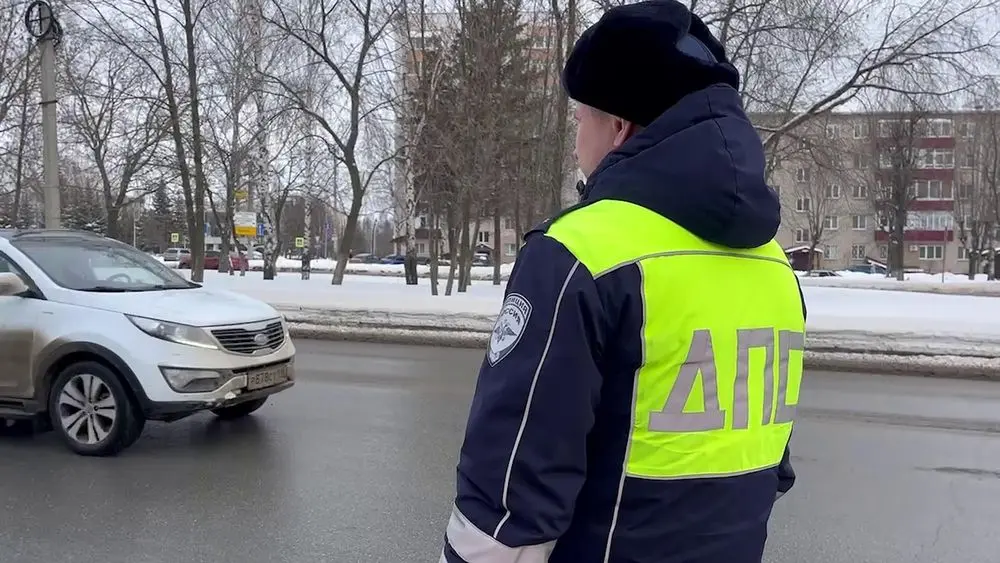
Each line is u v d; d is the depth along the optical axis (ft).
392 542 14.60
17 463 19.44
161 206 235.61
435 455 20.33
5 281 20.67
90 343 19.75
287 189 98.94
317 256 295.69
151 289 22.29
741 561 4.81
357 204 78.84
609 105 5.18
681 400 4.59
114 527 15.19
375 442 21.61
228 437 22.03
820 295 80.74
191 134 85.05
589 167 5.62
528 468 4.44
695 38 5.27
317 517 15.81
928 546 14.90
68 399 20.26
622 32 4.87
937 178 189.98
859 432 24.09
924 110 62.23
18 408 20.76
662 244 4.62
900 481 19.01
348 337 45.29
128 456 20.07
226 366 20.35
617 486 4.63
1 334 20.63
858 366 36.86
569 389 4.42
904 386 32.50
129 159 94.02
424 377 32.14
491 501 4.54
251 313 21.85
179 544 14.39
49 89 47.75
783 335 5.20
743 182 4.59
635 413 4.59
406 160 75.36
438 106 69.00
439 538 14.79
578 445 4.47
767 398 5.04
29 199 128.77
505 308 4.80
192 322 20.04
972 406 28.37
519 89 67.97
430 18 71.51
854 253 257.34
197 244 78.74
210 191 104.17
